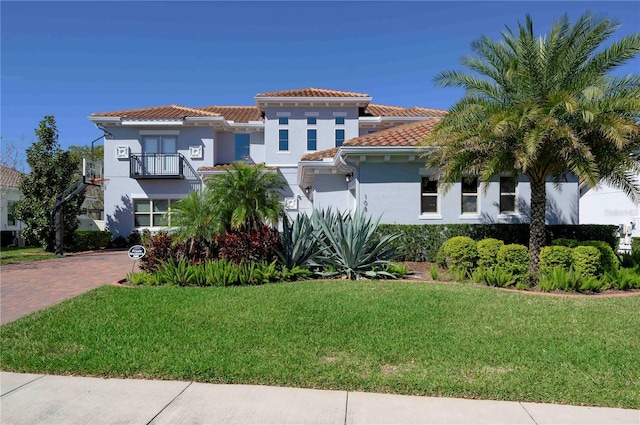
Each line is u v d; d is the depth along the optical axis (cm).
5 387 469
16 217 2122
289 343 585
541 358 534
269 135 2403
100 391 459
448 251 1110
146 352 554
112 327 659
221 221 1144
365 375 486
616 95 1002
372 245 1155
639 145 1044
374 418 401
